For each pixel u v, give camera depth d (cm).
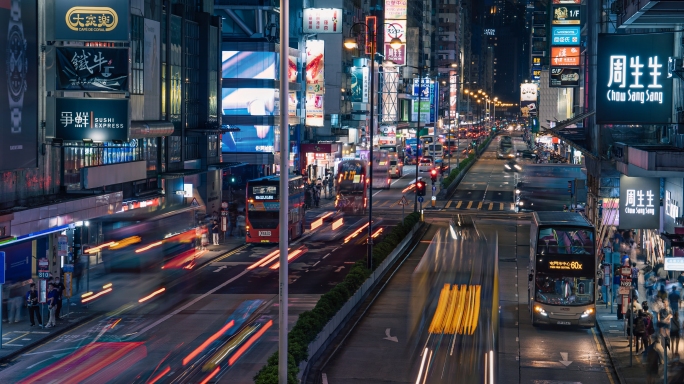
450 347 3391
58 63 4253
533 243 4034
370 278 4638
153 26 6012
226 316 3922
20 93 3925
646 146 4681
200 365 3012
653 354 2888
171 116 6500
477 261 5731
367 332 3662
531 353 3378
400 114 15612
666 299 3853
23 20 3941
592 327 3900
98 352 3216
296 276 5066
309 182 10025
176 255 4694
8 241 3603
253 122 8825
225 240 6662
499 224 7862
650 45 3806
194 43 7162
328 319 3462
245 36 8825
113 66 4272
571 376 3027
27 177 4197
